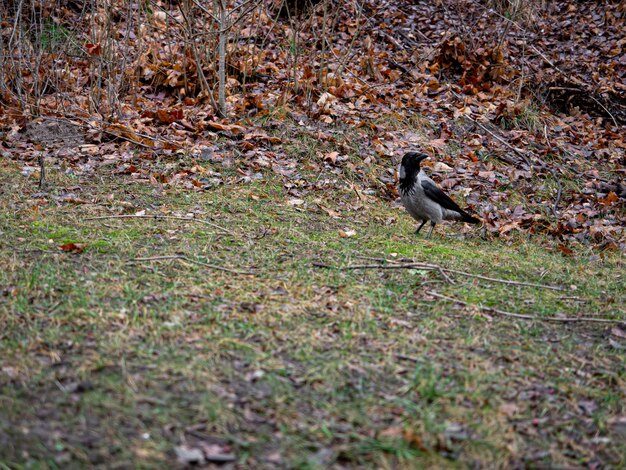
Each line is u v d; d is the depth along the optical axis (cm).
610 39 1454
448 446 354
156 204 704
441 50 1207
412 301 530
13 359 396
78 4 1178
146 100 989
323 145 902
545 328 509
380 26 1319
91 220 642
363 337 461
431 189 705
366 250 639
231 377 397
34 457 317
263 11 1222
